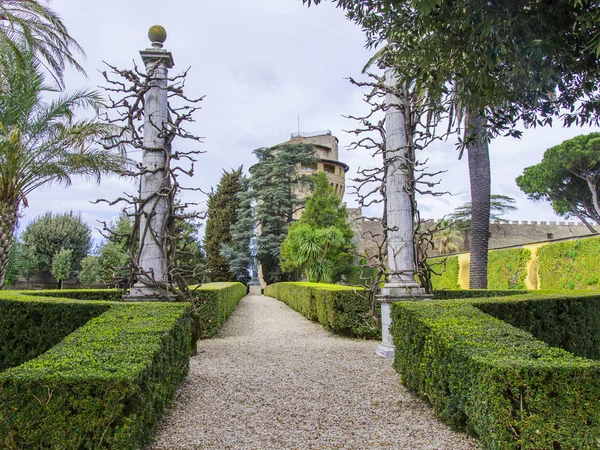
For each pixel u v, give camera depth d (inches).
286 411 150.1
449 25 138.6
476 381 107.8
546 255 571.5
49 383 91.7
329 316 350.6
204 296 339.3
